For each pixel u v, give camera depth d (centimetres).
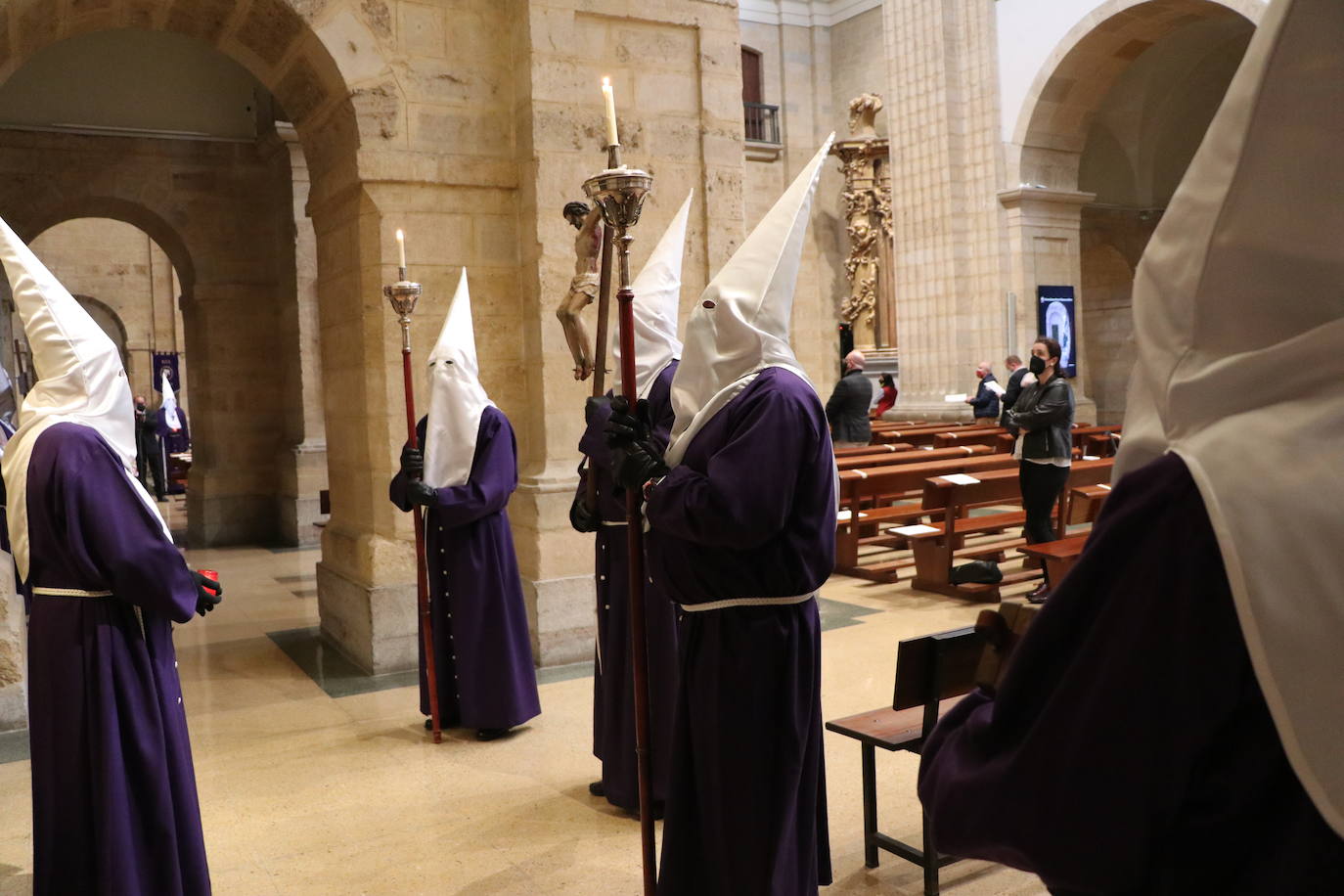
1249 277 94
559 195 647
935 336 1794
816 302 2161
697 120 691
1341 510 89
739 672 248
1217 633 92
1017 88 1684
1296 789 92
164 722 302
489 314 656
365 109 619
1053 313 1706
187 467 1778
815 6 2127
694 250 693
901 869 353
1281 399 95
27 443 299
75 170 1134
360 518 664
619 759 402
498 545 498
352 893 350
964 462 959
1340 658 88
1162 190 2042
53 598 293
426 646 502
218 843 393
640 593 264
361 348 641
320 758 484
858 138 1997
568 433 652
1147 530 98
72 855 290
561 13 646
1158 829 96
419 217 636
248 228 1205
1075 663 102
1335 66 88
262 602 864
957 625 697
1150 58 1864
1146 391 109
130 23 646
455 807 421
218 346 1197
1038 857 103
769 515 238
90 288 2136
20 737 531
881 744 334
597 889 348
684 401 265
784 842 247
